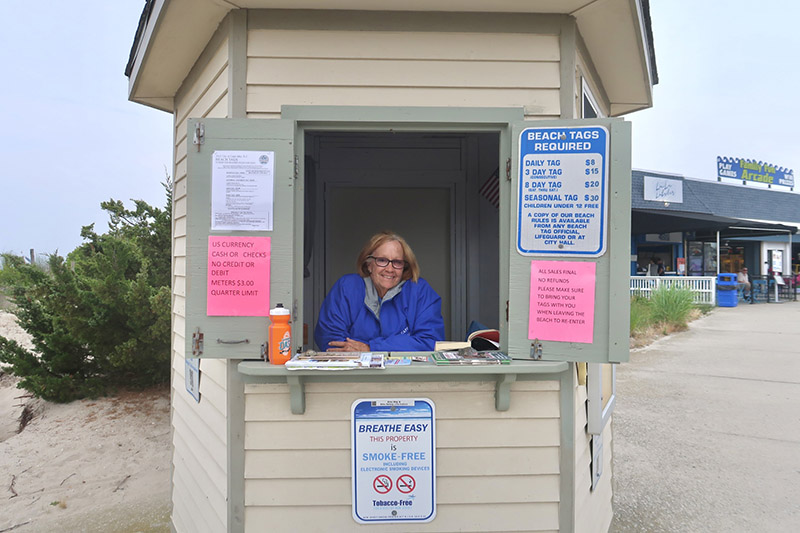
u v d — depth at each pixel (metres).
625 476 4.00
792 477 3.94
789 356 8.16
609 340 1.96
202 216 2.02
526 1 2.05
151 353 6.18
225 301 2.03
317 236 3.64
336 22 2.12
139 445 5.09
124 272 6.94
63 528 3.49
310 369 1.91
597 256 1.97
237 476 2.09
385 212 3.74
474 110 2.12
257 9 2.12
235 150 2.03
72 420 5.75
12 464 4.69
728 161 19.50
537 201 2.03
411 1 2.04
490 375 2.11
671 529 3.21
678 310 11.00
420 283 2.66
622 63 2.75
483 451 2.12
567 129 2.00
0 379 7.87
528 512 2.13
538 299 2.03
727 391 6.29
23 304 6.58
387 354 2.14
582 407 2.36
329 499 2.10
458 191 3.64
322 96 2.12
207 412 2.45
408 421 2.11
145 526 3.50
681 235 16.59
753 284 17.14
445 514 2.12
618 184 1.96
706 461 4.27
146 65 2.79
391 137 3.65
